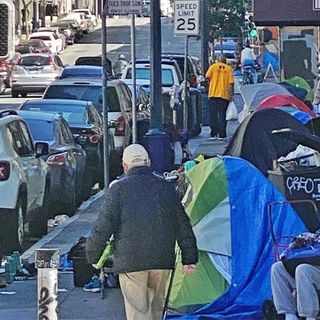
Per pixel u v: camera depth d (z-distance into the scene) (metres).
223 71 51.53
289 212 19.42
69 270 23.64
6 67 90.88
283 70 48.00
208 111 58.97
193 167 20.23
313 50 47.59
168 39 134.12
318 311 16.34
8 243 26.23
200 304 18.95
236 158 19.97
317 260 16.56
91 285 21.64
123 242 15.38
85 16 168.62
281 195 19.53
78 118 38.88
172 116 47.03
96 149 38.66
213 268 19.17
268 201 19.42
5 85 91.44
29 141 28.84
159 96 32.66
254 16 33.44
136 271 15.34
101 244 15.45
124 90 43.94
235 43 108.00
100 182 40.31
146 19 170.62
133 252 15.31
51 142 33.41
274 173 20.48
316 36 48.16
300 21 33.19
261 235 19.22
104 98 27.45
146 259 15.32
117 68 77.81
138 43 138.00
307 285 16.27
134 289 15.46
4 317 19.33
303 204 20.05
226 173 19.62
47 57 88.62
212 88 51.59
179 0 41.47
